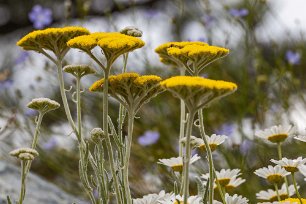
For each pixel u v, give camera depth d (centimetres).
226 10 542
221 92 179
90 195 226
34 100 238
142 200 230
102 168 223
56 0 853
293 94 518
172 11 719
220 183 255
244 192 407
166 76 525
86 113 522
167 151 486
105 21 776
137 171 462
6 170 408
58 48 233
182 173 241
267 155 435
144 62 511
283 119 489
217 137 245
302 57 544
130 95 211
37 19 517
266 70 533
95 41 204
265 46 596
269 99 514
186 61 218
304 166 225
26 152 228
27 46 232
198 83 175
